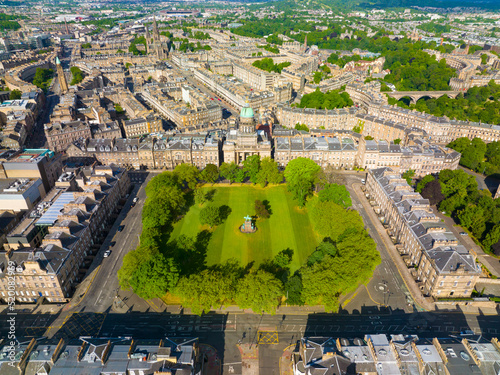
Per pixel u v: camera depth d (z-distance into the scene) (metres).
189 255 188.00
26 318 154.00
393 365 121.31
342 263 161.12
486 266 186.38
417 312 158.62
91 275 177.88
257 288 149.12
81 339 128.62
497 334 148.38
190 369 118.50
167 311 158.38
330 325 151.75
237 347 141.75
